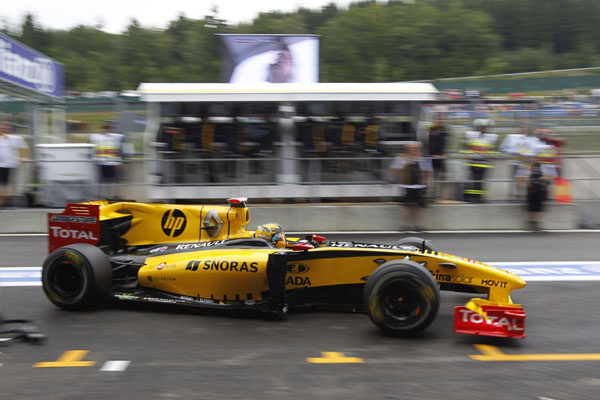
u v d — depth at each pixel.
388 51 55.06
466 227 11.02
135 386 3.95
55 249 6.12
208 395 3.82
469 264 5.40
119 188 11.20
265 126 11.50
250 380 4.07
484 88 34.81
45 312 5.70
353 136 11.60
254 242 6.02
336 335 5.06
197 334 5.06
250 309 5.47
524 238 10.16
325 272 5.55
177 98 11.23
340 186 11.49
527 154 11.20
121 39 57.53
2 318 5.41
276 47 16.72
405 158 10.69
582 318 5.74
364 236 10.38
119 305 5.95
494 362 4.47
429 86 11.80
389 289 4.91
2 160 10.77
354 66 53.75
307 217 10.94
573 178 11.63
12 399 3.74
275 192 11.46
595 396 3.88
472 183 11.16
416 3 57.06
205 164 11.38
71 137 12.21
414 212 10.68
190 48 54.91
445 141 11.42
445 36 56.19
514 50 83.31
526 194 11.05
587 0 81.31
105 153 11.16
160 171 11.34
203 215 6.37
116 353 4.57
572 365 4.44
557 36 82.19
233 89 11.38
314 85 11.63
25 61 12.98
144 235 6.48
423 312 4.84
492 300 5.35
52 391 3.86
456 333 5.17
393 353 4.62
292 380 4.07
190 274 5.65
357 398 3.79
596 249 9.21
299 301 5.68
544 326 5.47
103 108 11.72
